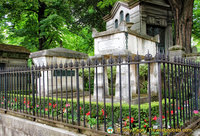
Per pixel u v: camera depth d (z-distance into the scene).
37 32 17.80
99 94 5.49
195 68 4.07
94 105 4.04
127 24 5.20
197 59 9.19
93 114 3.71
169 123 2.87
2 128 5.10
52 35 18.41
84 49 22.59
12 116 4.95
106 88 5.83
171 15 13.41
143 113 3.27
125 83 4.79
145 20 12.09
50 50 7.34
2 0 13.64
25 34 16.95
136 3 12.04
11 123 4.72
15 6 14.98
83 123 3.38
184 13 12.20
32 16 18.33
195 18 16.30
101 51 5.63
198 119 3.85
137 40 5.79
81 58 8.67
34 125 3.99
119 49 5.14
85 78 8.90
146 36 6.26
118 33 5.19
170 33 13.42
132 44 5.43
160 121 2.47
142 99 5.30
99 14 18.75
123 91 4.83
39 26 17.34
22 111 4.91
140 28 11.89
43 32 16.36
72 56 8.21
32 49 17.66
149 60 2.55
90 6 17.92
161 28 13.44
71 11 19.09
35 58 7.75
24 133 4.26
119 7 13.97
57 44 20.59
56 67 3.74
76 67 3.41
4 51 10.77
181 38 12.33
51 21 15.74
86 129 3.15
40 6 16.31
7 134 4.88
